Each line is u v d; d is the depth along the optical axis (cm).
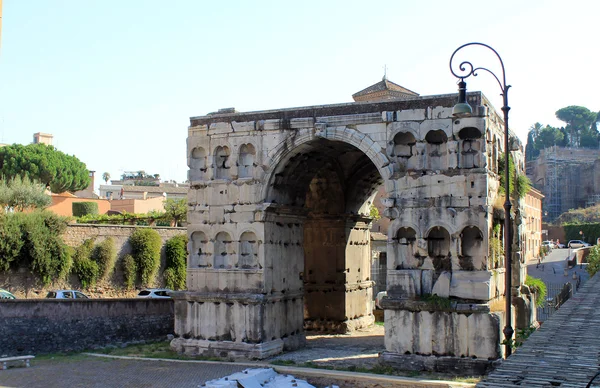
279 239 4047
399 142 3656
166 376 3419
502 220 3769
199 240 4091
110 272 6344
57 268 5897
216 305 3941
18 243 5644
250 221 3919
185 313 4059
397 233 3591
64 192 10806
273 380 3328
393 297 3559
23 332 4012
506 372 1777
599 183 19162
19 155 10112
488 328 3328
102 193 16900
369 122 3691
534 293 4612
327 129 3784
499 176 3866
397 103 3644
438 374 3353
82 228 6231
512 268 4234
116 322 4341
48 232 5878
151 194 15425
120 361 3825
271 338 3903
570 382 1662
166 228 6912
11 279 5669
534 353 1973
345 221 4938
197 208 4075
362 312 5191
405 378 3216
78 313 4203
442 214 3500
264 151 3922
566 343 2095
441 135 3572
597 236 14812
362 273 5216
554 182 19775
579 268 9512
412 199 3572
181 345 4019
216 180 4038
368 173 4869
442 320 3428
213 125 4069
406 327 3500
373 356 3828
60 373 3512
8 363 3656
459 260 3453
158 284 6731
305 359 3753
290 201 4156
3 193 7481
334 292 4938
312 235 5031
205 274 4012
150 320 4494
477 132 3488
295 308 4184
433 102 3559
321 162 4241
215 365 3662
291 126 3856
